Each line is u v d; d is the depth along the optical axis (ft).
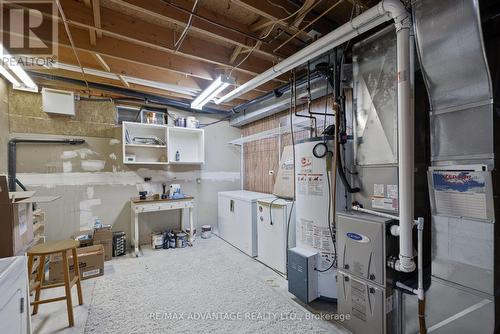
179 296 8.11
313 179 8.07
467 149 4.63
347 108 8.17
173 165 14.89
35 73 9.78
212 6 6.61
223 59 8.73
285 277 9.55
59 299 6.59
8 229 5.30
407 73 5.08
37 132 11.29
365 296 6.13
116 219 13.16
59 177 11.79
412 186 5.19
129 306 7.51
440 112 5.03
